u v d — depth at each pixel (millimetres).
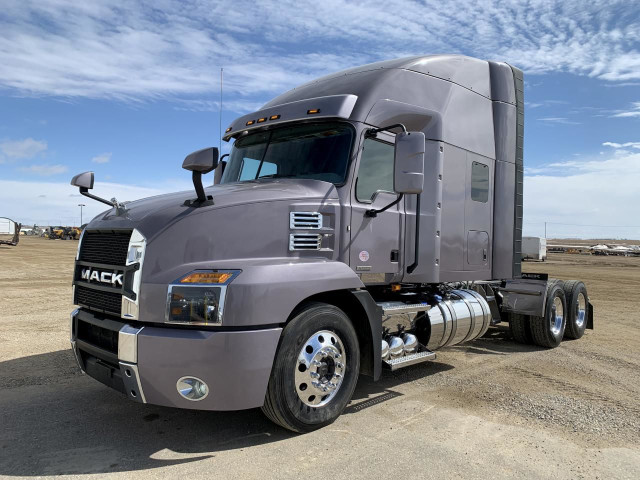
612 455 3596
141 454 3521
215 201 3842
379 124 4840
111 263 3891
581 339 8148
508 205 6777
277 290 3602
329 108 4664
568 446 3742
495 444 3754
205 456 3494
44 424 4070
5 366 5801
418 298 5629
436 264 5461
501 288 7508
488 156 6453
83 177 4238
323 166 4660
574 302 7832
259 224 3936
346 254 4461
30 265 21922
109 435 3855
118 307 3734
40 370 5648
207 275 3510
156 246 3564
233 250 3801
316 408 3898
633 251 63250
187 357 3355
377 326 4430
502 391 5105
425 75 5516
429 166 5414
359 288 4340
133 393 3520
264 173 5051
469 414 4402
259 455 3510
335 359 4031
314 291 3848
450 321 5586
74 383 5176
